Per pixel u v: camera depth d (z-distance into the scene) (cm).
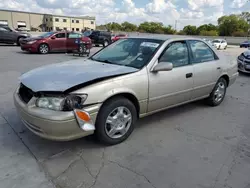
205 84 412
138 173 240
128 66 320
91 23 8044
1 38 1530
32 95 257
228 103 495
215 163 264
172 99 355
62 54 1308
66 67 315
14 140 295
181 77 356
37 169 240
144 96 309
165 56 338
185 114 416
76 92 244
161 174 240
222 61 450
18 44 1627
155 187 221
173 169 250
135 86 294
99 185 220
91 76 269
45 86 248
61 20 7200
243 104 491
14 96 289
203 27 7938
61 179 226
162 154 278
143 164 256
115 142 294
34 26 6969
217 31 7688
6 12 6319
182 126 363
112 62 344
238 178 239
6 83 570
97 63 338
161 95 332
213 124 375
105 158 265
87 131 257
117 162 258
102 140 282
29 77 283
